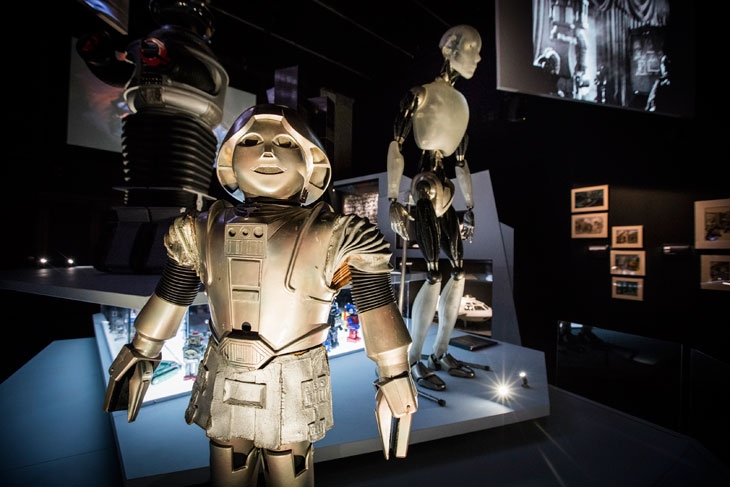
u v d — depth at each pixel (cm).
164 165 307
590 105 507
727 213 377
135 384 124
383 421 113
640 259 449
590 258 504
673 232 420
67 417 262
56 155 619
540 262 570
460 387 289
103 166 673
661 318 429
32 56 586
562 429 257
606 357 476
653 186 439
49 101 608
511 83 387
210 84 331
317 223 110
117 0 251
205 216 120
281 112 119
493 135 670
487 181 606
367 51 816
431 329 549
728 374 306
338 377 309
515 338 566
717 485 197
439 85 279
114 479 192
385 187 760
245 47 791
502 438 243
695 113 403
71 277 279
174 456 186
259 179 115
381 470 205
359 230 109
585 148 513
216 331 114
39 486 183
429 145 281
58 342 480
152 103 306
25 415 264
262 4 658
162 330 124
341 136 970
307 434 102
